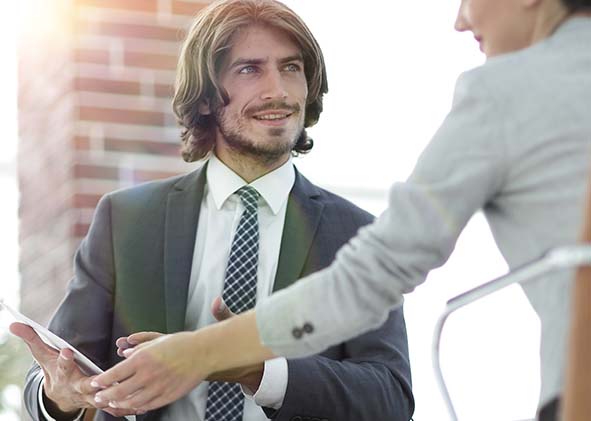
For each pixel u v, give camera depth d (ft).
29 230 18.45
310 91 12.44
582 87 7.77
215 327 8.55
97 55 17.53
